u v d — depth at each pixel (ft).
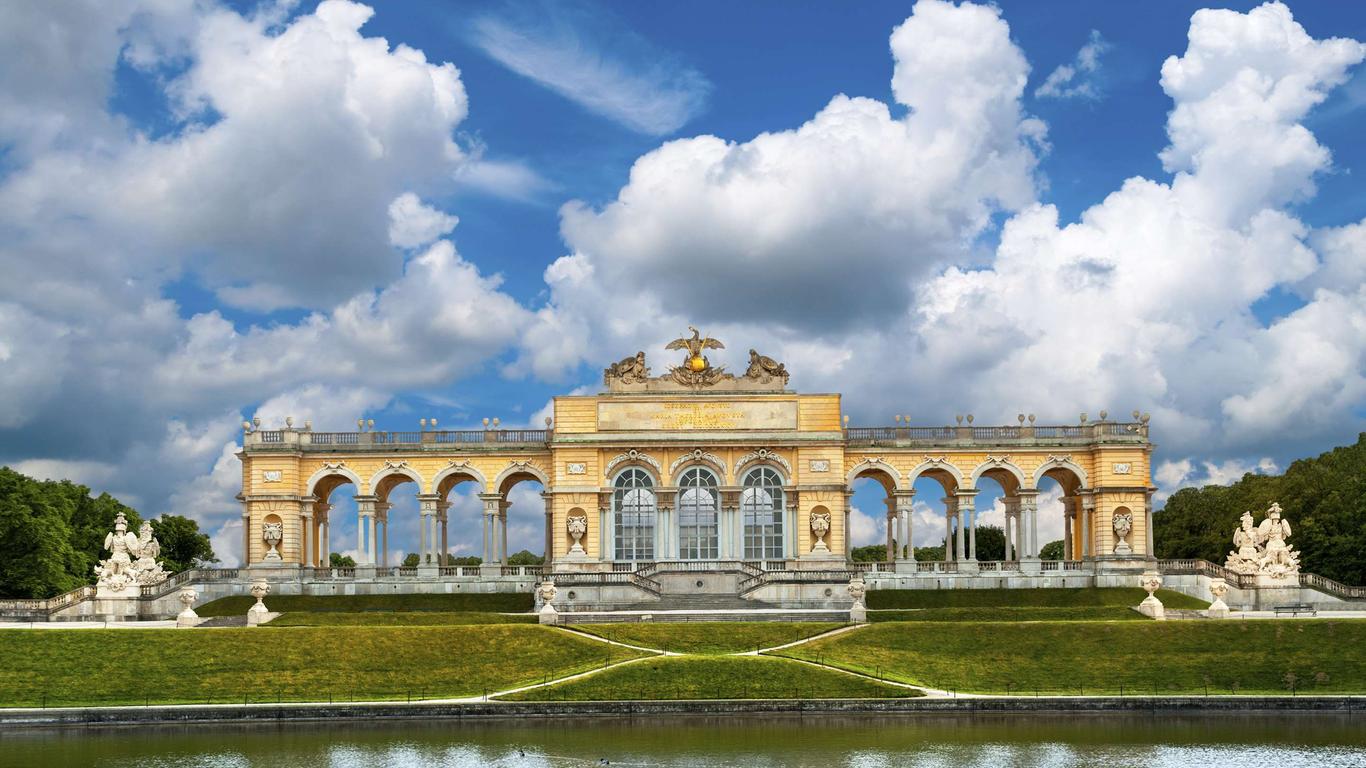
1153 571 406.62
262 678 272.72
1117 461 422.82
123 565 390.63
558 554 420.36
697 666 269.44
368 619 342.64
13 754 217.15
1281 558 390.21
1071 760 207.92
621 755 213.05
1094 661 281.74
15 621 367.45
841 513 423.23
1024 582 414.82
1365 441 466.70
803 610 346.74
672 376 430.61
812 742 222.89
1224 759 207.62
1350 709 249.96
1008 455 429.79
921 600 391.45
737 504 423.23
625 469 425.69
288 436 427.74
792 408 427.74
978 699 251.80
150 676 272.10
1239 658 280.92
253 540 419.54
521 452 430.61
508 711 248.52
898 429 433.48
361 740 227.81
